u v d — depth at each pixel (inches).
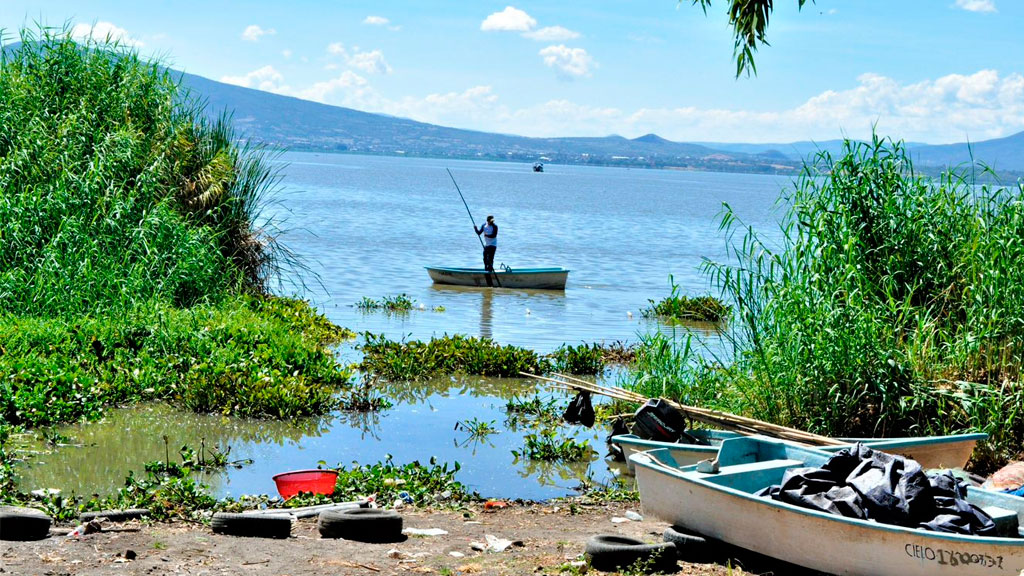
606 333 890.7
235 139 901.2
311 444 500.4
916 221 525.7
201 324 677.3
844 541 279.6
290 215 2301.9
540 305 1075.3
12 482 394.9
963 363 485.4
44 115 772.0
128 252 708.0
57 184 709.9
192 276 754.2
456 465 442.0
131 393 562.3
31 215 687.7
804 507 297.7
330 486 401.7
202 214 845.2
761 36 472.7
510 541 329.1
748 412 504.7
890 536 271.0
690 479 319.6
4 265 680.4
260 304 808.3
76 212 707.4
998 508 299.0
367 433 529.0
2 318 629.9
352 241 1744.6
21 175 724.0
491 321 941.2
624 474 471.8
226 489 414.6
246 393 553.9
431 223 2326.5
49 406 505.0
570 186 6624.0
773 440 381.4
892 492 289.3
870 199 531.5
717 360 621.9
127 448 471.2
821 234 513.3
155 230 737.6
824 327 475.8
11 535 293.0
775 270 542.0
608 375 705.6
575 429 557.6
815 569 289.0
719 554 313.4
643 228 2507.4
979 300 479.8
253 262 881.5
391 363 677.3
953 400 468.4
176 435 501.0
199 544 299.9
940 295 521.3
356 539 318.3
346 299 1053.2
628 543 304.0
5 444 459.8
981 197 530.0
